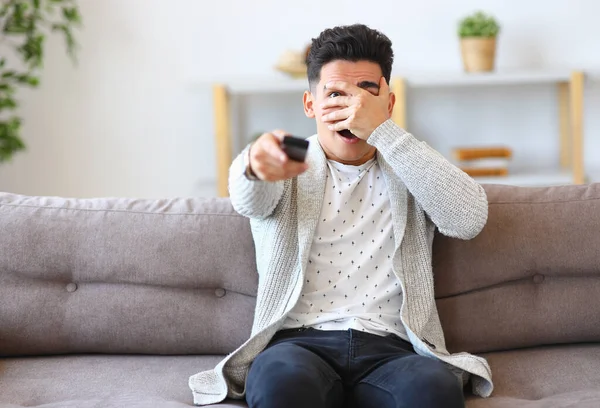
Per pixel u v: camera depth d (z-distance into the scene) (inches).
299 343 58.8
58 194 135.9
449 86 132.3
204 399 60.1
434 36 130.3
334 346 58.6
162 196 136.1
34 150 134.6
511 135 133.2
